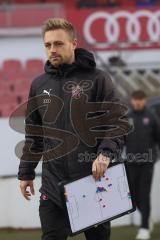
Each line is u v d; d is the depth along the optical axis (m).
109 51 32.31
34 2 39.03
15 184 18.47
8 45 31.16
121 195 8.91
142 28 33.31
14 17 31.28
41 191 9.16
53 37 8.88
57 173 9.00
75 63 9.01
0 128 18.22
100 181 8.81
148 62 32.28
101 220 8.82
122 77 29.70
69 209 8.68
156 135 17.22
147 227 17.16
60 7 31.77
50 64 9.20
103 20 33.00
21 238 17.38
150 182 17.22
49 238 9.02
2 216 18.56
